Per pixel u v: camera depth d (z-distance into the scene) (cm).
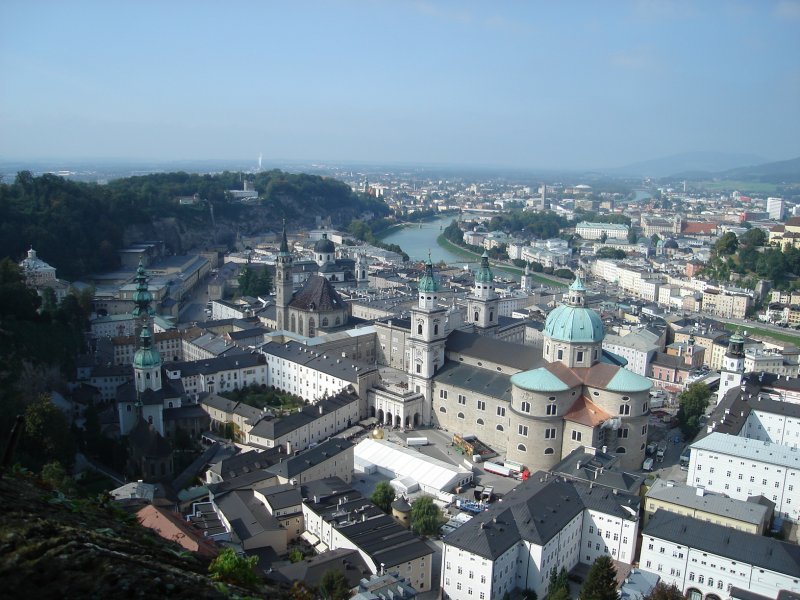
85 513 4628
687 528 16238
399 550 15988
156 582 3706
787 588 14838
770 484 19775
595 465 19425
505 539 15825
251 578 4603
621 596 15038
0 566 3512
